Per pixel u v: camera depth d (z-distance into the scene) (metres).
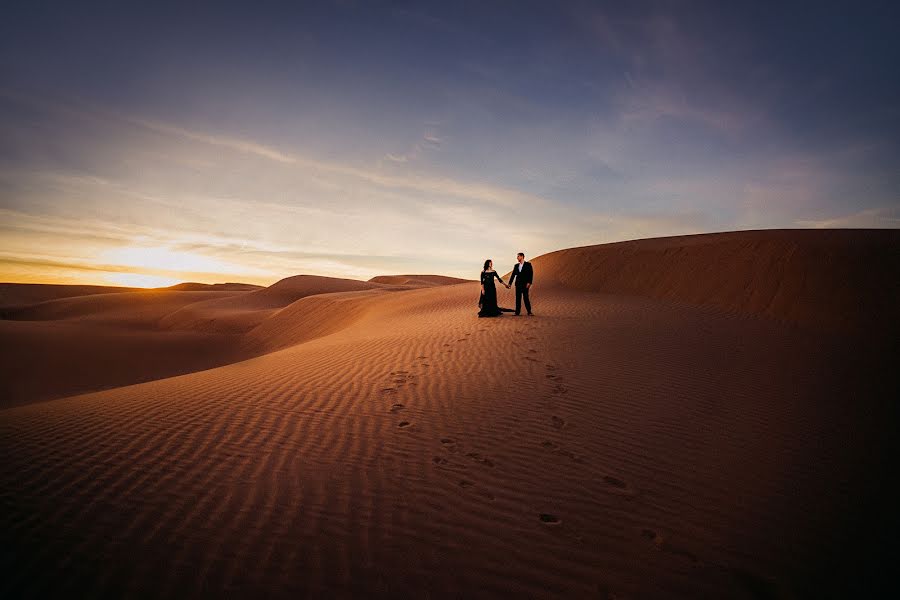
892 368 8.29
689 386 6.98
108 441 5.29
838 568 3.18
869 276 14.51
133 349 23.59
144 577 3.00
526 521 3.68
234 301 49.53
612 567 3.15
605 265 22.75
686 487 4.20
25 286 94.56
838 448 5.06
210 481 4.30
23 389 16.12
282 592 2.87
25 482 4.25
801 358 8.77
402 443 5.18
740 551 3.34
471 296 20.58
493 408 6.16
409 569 3.10
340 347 11.24
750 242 18.88
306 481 4.32
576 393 6.64
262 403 6.68
